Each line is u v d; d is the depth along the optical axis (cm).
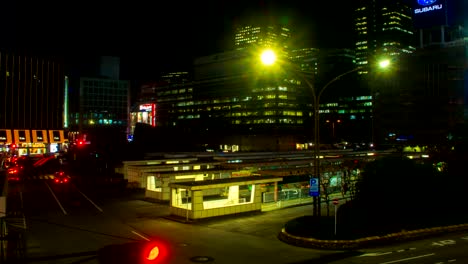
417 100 14950
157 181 3928
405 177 2917
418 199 2919
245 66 16462
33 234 2469
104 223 2817
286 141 15175
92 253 1998
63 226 2714
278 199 3425
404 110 15112
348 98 18500
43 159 8256
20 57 13550
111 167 6838
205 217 2938
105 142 10250
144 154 8000
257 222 2814
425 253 1966
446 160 3909
